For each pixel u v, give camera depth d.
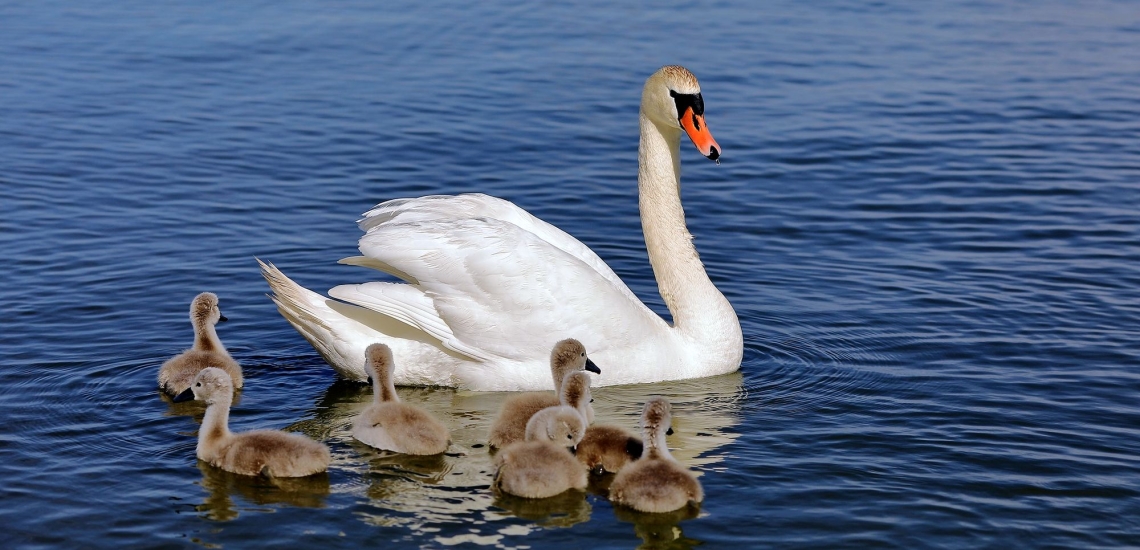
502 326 13.75
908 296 16.89
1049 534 10.78
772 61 30.12
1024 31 33.25
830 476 11.77
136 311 15.92
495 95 27.22
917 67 29.75
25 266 17.31
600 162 23.03
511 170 22.48
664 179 14.82
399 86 27.81
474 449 12.45
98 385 13.73
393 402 12.44
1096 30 33.34
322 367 14.59
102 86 27.22
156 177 21.62
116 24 32.66
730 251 18.75
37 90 26.73
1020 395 13.71
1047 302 16.55
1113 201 20.88
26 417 12.88
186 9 34.53
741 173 22.58
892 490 11.50
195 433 12.63
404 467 11.96
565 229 19.59
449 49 31.02
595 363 13.95
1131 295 16.78
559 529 10.77
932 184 21.92
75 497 11.22
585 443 12.02
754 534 10.72
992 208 20.62
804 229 19.75
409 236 13.79
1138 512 11.17
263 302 16.45
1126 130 25.08
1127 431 12.80
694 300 14.62
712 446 12.45
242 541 10.51
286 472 11.59
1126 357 14.74
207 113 25.56
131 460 11.99
